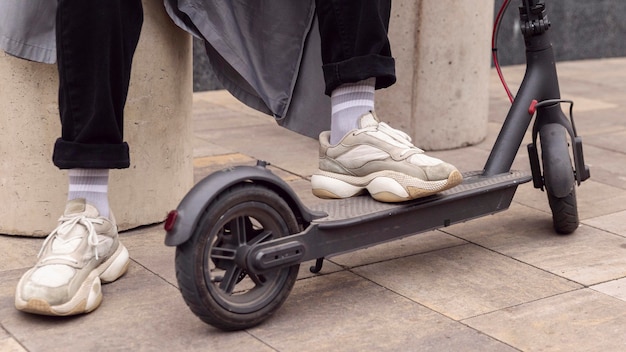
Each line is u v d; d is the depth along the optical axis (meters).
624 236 2.31
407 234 1.92
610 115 3.95
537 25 2.20
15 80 2.10
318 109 2.18
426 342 1.66
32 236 2.21
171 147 2.30
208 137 3.45
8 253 2.11
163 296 1.87
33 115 2.12
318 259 1.96
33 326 1.71
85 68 1.76
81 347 1.62
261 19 2.13
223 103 4.18
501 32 5.25
